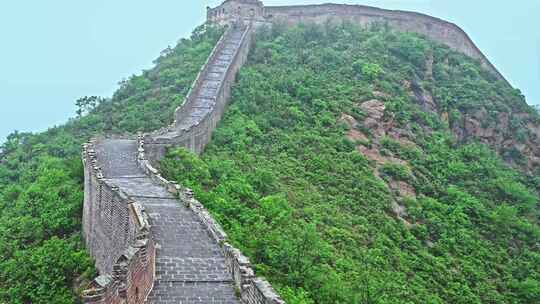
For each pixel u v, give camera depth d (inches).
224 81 2159.2
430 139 2253.9
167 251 863.7
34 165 1931.6
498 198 2084.2
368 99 2260.1
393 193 1812.3
